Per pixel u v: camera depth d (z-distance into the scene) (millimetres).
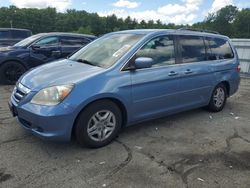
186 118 5621
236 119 5707
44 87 3785
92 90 3840
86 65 4391
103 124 4102
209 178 3441
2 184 3199
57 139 3734
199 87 5410
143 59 4203
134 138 4520
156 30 4875
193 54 5324
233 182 3379
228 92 6285
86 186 3211
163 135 4695
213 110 6035
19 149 4000
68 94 3703
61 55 9062
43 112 3629
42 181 3275
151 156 3938
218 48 5949
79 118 3848
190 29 5488
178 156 3965
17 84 4332
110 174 3457
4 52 8258
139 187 3223
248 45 12398
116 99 4109
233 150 4215
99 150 4062
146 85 4422
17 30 15312
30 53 8531
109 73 4074
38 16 91375
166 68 4734
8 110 5672
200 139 4594
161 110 4809
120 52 4410
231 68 6137
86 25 95000
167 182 3330
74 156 3861
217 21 78188
